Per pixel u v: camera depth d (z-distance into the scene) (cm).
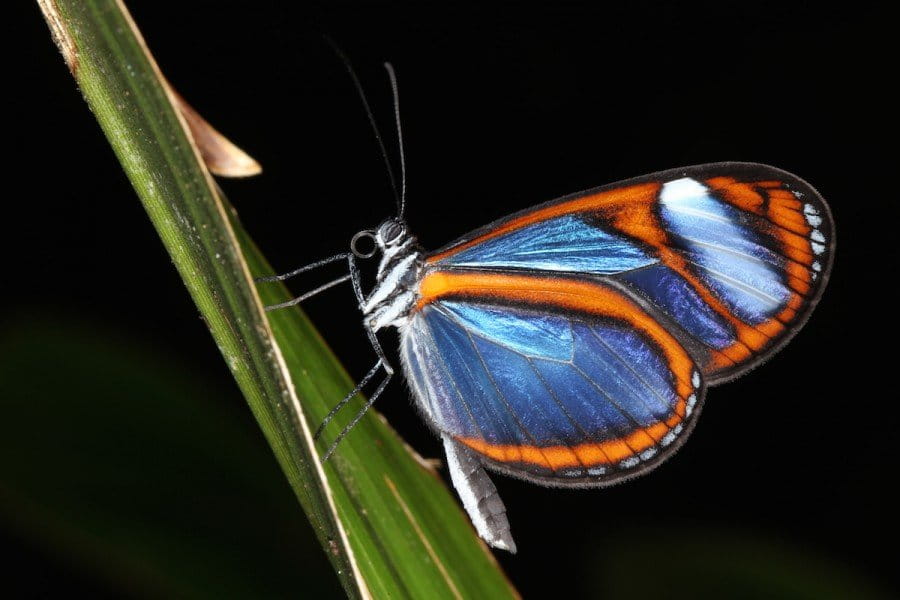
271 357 24
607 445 27
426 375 27
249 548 27
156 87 22
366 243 27
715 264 27
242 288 23
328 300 29
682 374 27
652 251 27
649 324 27
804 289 26
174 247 25
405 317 27
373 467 26
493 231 27
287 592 27
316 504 25
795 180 26
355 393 26
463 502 27
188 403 27
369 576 25
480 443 27
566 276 27
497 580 26
